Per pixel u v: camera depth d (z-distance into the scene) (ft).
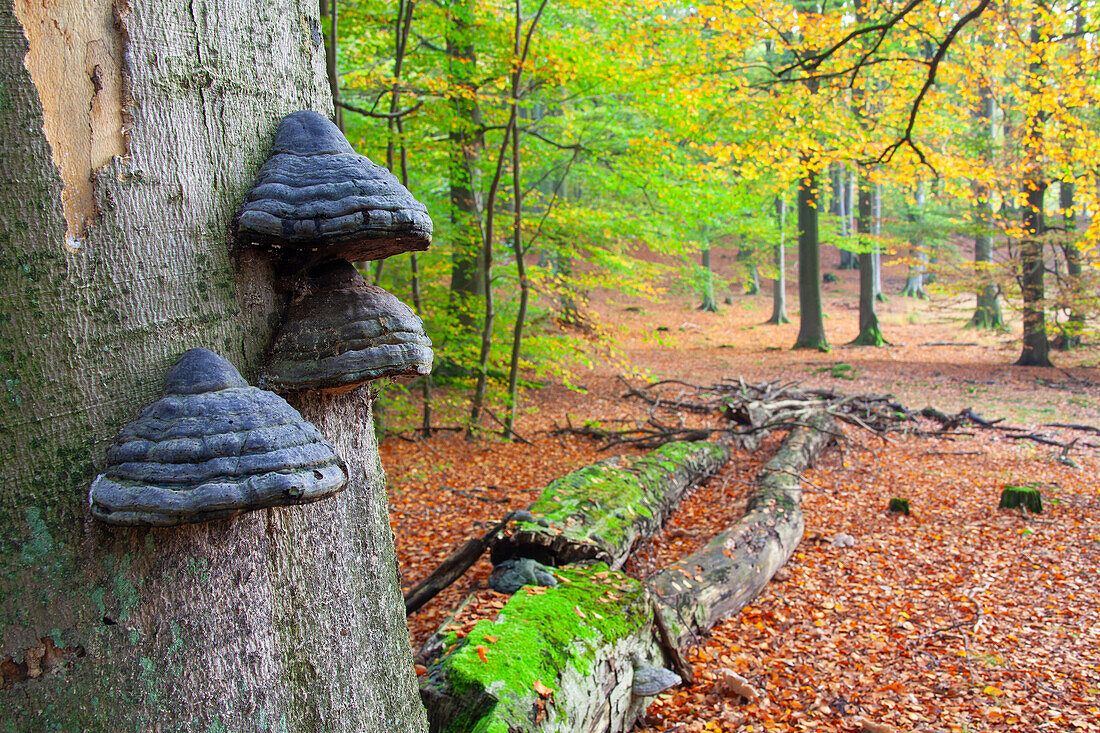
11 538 3.84
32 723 3.80
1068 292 52.47
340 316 5.02
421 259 36.27
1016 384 52.08
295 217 4.55
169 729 4.08
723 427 39.50
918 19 29.01
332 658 5.08
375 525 5.70
